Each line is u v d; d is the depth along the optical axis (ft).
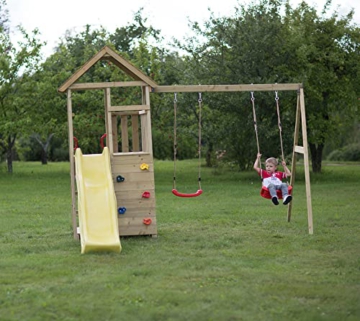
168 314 20.75
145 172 37.04
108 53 35.88
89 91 95.20
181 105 83.66
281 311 21.09
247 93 76.28
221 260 29.45
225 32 78.79
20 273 26.91
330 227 40.47
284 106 81.25
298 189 70.38
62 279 25.76
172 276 26.22
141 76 36.45
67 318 20.51
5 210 52.85
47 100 97.86
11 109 99.04
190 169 116.78
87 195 34.47
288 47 79.00
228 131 81.15
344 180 84.79
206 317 20.47
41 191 72.74
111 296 22.97
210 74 79.77
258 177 89.56
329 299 22.68
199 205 54.95
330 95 87.86
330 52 83.82
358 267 27.94
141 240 35.91
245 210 50.14
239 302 22.11
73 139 37.93
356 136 152.15
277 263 28.86
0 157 145.79
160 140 99.30
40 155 179.52
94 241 31.71
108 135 36.99
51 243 35.24
